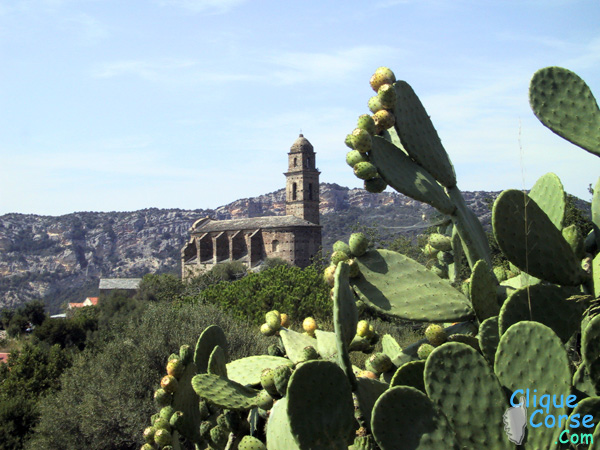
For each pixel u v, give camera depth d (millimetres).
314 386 3076
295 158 96500
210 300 31078
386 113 4070
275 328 4852
